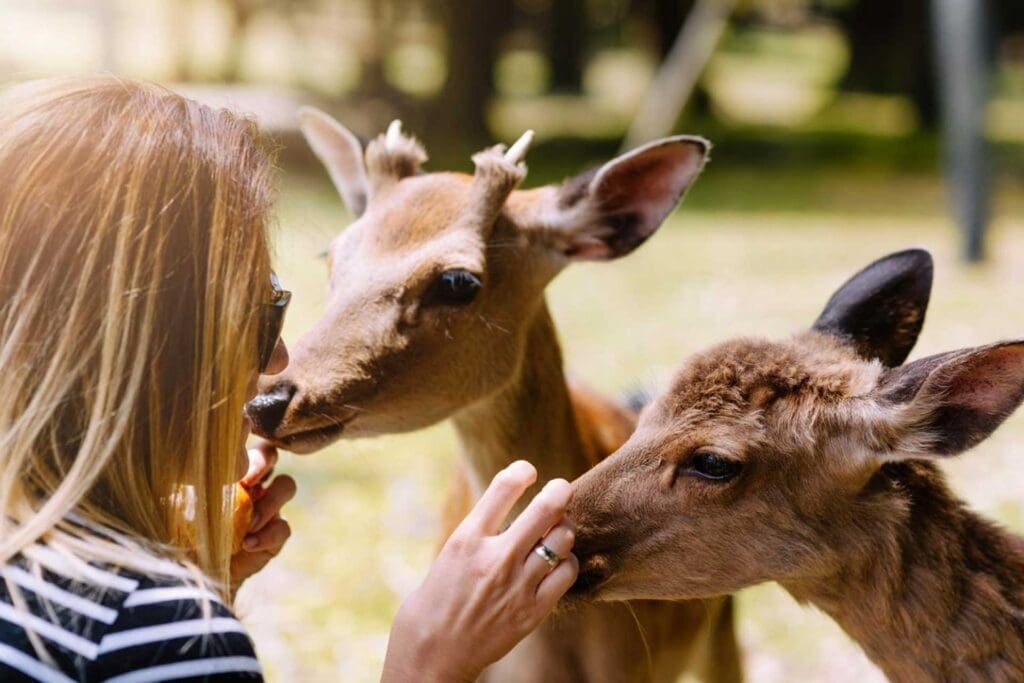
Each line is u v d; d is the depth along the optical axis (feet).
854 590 9.81
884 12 92.89
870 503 9.61
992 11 41.96
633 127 61.77
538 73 104.27
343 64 92.53
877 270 10.72
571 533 7.79
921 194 56.08
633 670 11.98
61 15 92.94
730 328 32.96
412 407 11.61
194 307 6.50
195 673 5.92
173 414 6.51
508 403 12.04
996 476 21.95
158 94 6.82
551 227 12.28
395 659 7.44
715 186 58.29
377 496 22.38
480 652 7.46
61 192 6.34
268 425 10.93
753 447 9.41
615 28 122.31
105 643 5.84
